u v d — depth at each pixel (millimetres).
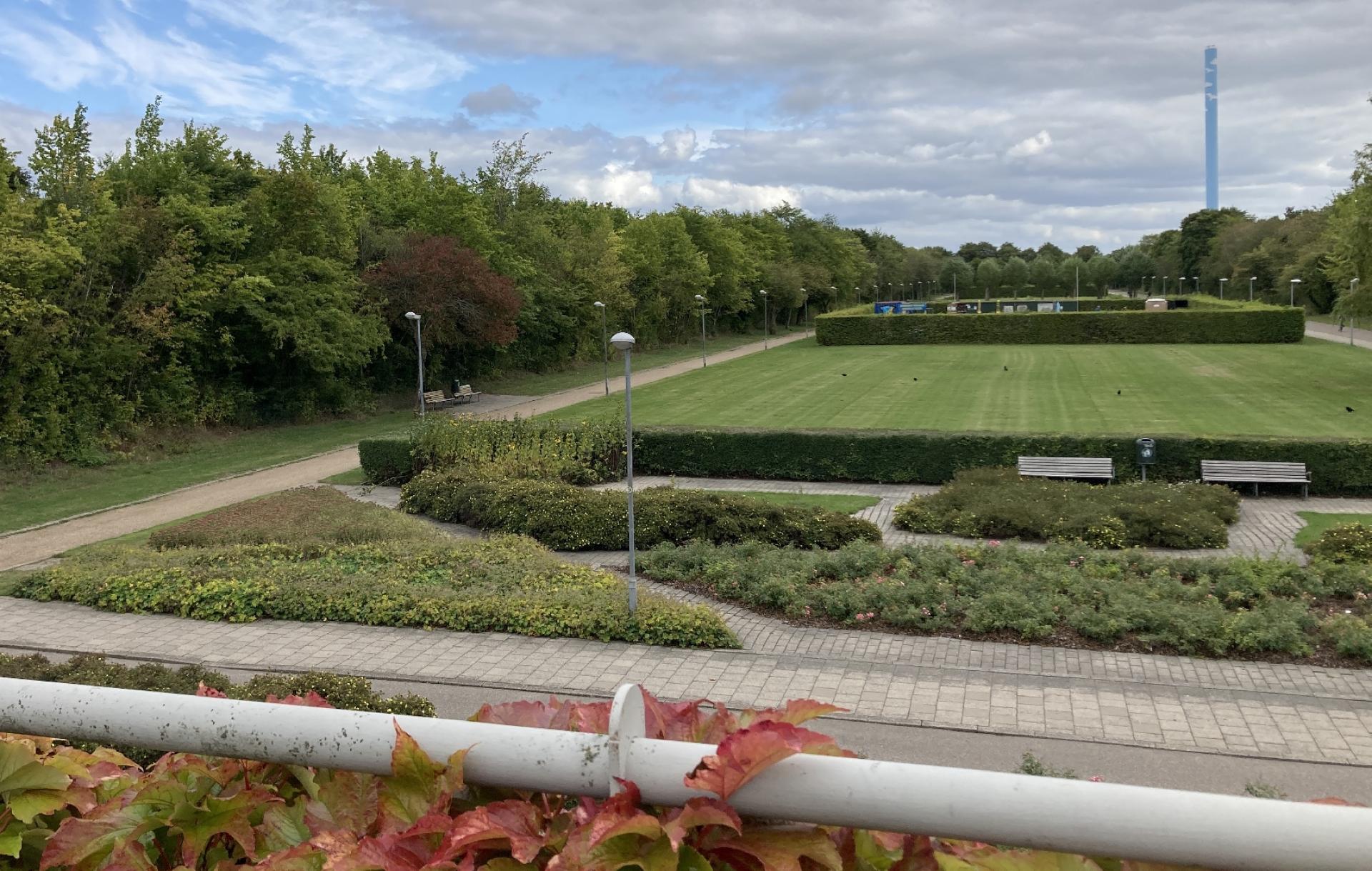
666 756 1452
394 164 51531
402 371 42531
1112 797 1219
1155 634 11773
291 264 33844
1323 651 11305
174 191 31625
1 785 1906
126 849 1773
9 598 14562
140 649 12234
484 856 1666
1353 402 32656
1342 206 34938
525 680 11039
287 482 25469
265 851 1839
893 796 1311
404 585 13867
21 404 26094
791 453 24734
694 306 69375
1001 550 15344
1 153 25906
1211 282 109188
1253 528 18609
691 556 15742
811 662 11438
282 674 11367
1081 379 42031
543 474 23156
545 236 52531
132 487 24906
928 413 33562
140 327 28234
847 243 106750
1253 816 1164
